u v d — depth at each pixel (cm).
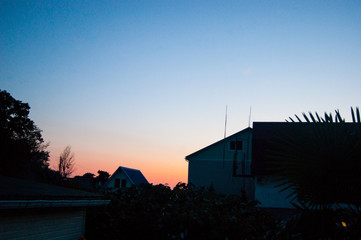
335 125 468
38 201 546
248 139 2705
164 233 744
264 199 1819
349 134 451
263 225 775
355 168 449
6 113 3872
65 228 673
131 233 770
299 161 470
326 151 452
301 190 501
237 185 2609
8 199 494
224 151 2731
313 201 499
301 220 553
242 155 2677
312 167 464
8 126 3866
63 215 670
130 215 786
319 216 505
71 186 939
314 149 458
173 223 730
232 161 2692
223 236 698
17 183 687
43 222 610
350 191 466
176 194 898
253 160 1966
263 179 1861
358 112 475
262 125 2281
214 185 2658
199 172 2723
